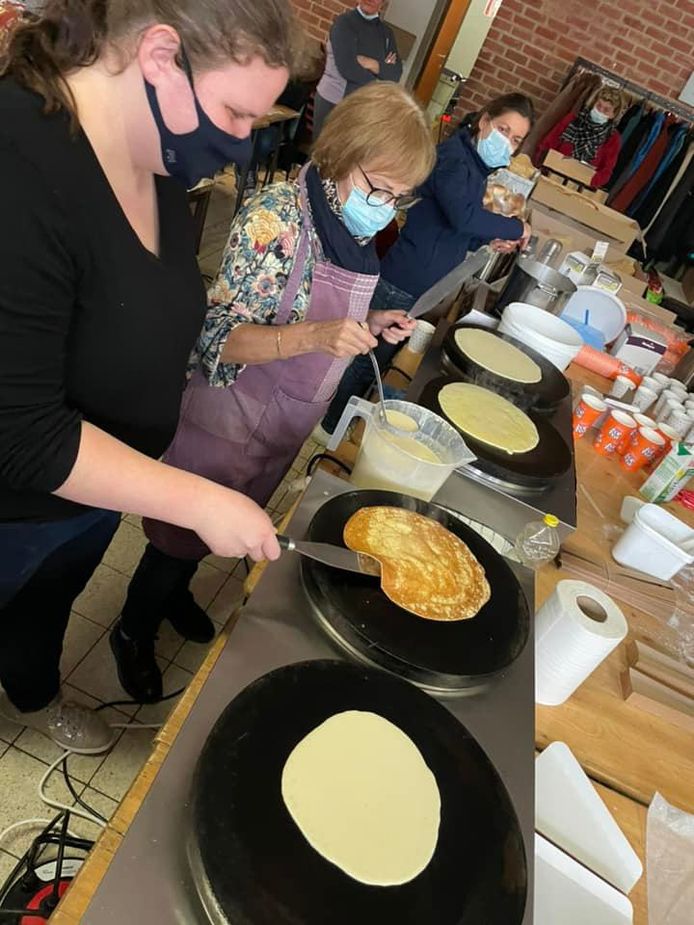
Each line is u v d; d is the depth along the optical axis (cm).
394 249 253
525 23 524
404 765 73
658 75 517
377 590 91
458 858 67
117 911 56
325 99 463
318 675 78
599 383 223
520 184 304
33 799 146
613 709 111
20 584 108
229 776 65
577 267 266
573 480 137
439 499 128
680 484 172
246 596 91
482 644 89
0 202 64
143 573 157
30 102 67
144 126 73
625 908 81
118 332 82
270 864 60
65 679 168
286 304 133
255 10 64
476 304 218
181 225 95
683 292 517
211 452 151
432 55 552
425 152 125
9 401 69
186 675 182
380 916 60
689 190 515
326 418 227
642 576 143
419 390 148
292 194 129
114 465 74
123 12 64
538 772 94
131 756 160
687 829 95
